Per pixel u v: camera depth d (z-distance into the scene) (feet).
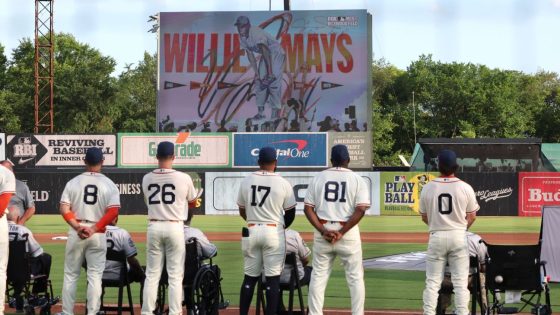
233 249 71.77
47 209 123.13
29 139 128.67
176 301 32.99
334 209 32.09
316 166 125.90
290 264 33.50
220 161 126.93
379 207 122.21
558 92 303.89
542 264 33.58
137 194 123.85
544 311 33.94
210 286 34.55
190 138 127.13
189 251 34.09
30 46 254.06
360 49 125.70
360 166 125.70
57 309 39.65
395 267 57.00
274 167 33.42
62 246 73.61
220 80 127.34
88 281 33.22
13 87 248.73
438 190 32.63
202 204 122.42
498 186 120.78
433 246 32.68
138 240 81.30
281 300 34.99
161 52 127.54
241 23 126.41
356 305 32.24
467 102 262.06
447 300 35.58
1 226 33.78
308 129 126.93
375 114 264.52
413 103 252.62
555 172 119.75
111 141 128.36
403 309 39.37
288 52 126.31
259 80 126.72
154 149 127.75
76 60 271.49
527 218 117.19
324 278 32.42
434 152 129.70
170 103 128.06
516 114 264.52
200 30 126.82
